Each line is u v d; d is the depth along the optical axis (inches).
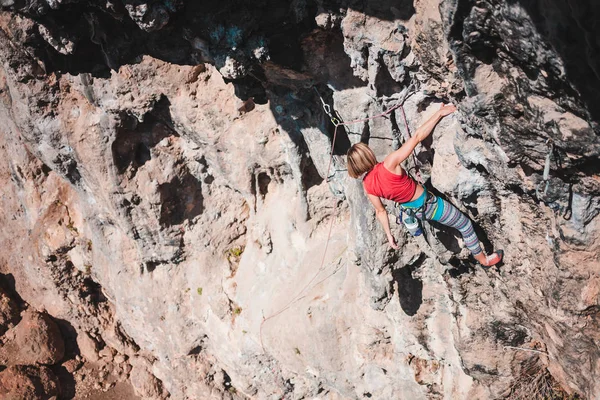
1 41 361.4
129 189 429.4
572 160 202.7
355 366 398.9
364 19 241.8
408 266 341.4
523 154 216.2
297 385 459.2
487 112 211.8
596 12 157.1
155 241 461.1
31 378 561.0
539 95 195.2
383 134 296.4
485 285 302.0
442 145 256.1
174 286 482.9
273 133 367.2
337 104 300.0
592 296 234.7
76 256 539.5
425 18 215.3
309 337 400.5
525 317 288.7
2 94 429.4
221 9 262.8
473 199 262.1
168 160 422.0
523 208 246.5
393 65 248.8
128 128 398.6
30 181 522.0
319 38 275.4
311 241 409.1
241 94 320.5
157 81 358.6
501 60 197.2
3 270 609.3
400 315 365.4
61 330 600.7
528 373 323.9
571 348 261.4
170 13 265.1
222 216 452.8
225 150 391.5
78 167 435.5
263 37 269.0
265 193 423.8
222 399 514.9
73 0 280.7
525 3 173.2
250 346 443.8
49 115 407.2
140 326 524.1
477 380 349.4
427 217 251.0
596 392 258.8
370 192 243.6
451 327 342.0
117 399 577.6
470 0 184.2
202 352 507.2
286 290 414.0
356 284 384.8
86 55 352.8
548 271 250.5
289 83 307.0
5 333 595.5
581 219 220.2
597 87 175.3
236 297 450.3
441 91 240.8
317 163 348.5
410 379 385.7
